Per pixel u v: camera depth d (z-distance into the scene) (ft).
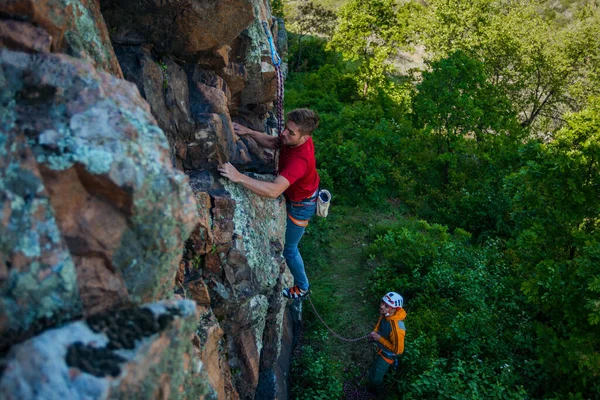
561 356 23.45
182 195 8.04
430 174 50.21
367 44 95.45
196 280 13.48
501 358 24.91
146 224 7.56
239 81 16.21
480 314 26.40
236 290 14.67
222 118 14.46
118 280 7.43
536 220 28.60
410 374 22.99
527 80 72.79
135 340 6.56
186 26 12.58
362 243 36.50
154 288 8.13
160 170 7.72
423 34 79.36
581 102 71.10
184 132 13.60
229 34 13.39
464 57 49.98
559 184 26.66
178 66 13.74
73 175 6.93
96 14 10.21
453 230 44.34
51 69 7.32
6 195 6.33
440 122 50.16
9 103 6.93
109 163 7.06
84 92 7.43
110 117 7.46
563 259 27.43
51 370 5.72
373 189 43.91
